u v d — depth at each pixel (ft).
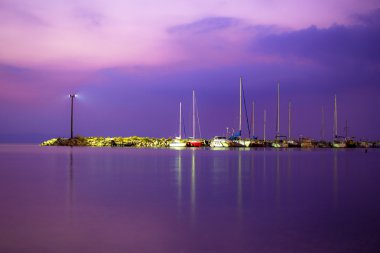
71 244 42.42
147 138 545.03
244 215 57.72
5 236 45.47
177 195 77.66
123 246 41.70
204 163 177.68
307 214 58.49
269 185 94.68
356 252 39.99
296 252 39.99
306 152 327.47
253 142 412.16
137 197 74.95
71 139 523.29
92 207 63.93
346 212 60.08
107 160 200.75
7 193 80.43
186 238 44.83
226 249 40.93
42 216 56.65
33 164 169.37
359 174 124.26
